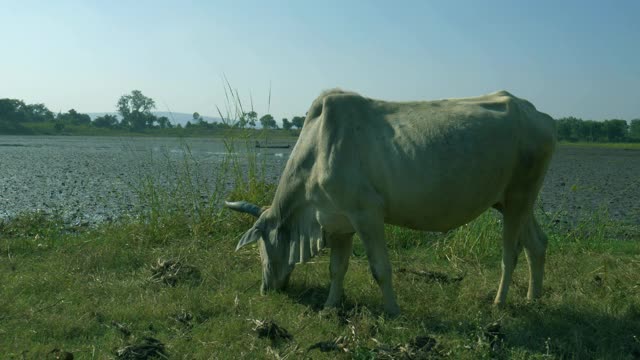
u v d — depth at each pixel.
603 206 10.19
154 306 5.43
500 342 4.59
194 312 5.36
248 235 5.88
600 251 7.96
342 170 5.18
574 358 4.33
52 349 4.48
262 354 4.38
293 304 5.68
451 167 5.10
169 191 10.55
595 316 5.11
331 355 4.38
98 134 87.56
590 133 76.31
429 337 4.50
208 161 22.94
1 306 5.34
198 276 6.57
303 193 5.61
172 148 37.66
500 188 5.46
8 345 4.54
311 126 5.60
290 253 5.79
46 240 8.05
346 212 5.25
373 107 5.40
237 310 5.44
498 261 7.61
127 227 8.47
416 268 7.01
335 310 5.32
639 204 12.79
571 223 10.17
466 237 7.82
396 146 5.13
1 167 21.42
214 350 4.46
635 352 4.48
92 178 17.05
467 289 5.93
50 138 66.50
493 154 5.25
